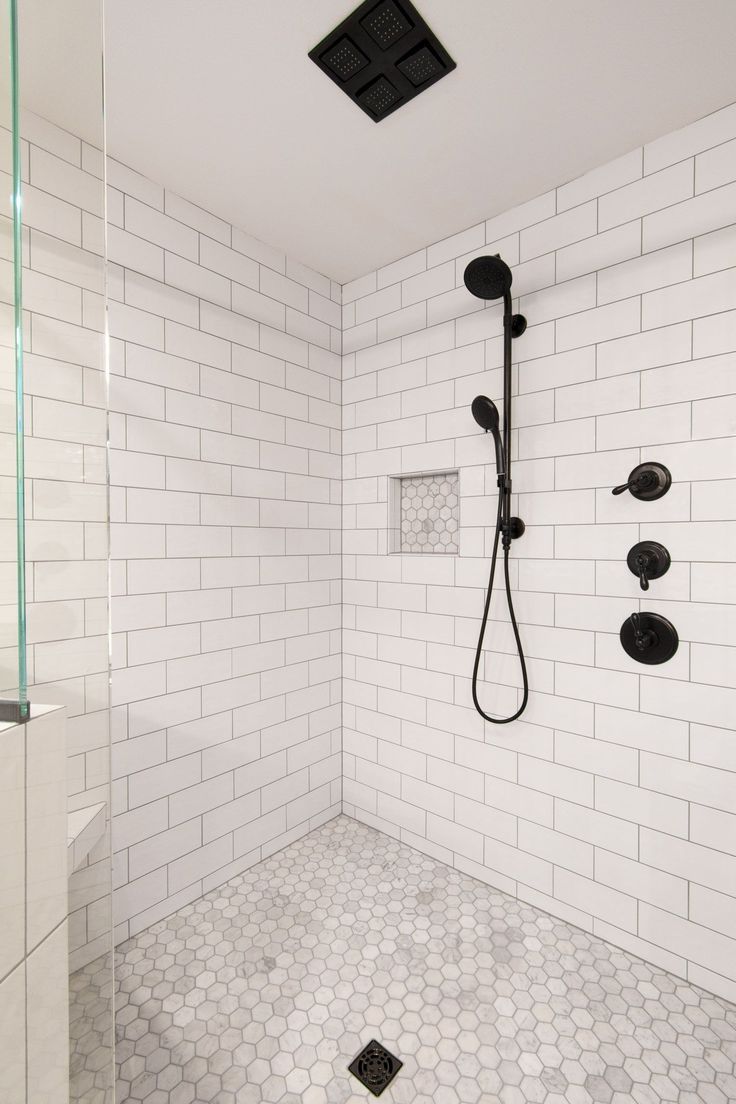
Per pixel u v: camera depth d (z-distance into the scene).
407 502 2.24
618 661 1.59
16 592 0.57
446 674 2.01
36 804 0.57
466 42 1.22
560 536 1.70
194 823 1.79
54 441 0.63
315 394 2.24
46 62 0.67
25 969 0.55
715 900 1.43
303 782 2.21
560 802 1.72
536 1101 1.17
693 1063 1.25
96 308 0.68
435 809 2.05
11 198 0.59
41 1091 0.58
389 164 1.61
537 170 1.64
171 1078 1.21
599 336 1.62
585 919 1.67
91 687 0.66
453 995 1.43
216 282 1.84
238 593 1.92
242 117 1.43
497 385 1.86
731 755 1.40
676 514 1.48
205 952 1.58
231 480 1.89
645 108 1.40
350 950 1.59
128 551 1.59
